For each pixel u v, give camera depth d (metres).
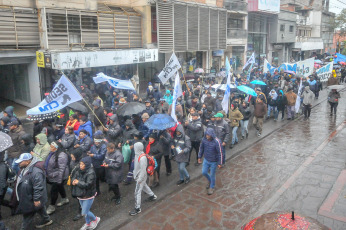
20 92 16.62
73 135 7.44
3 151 6.18
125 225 6.19
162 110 12.39
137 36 19.77
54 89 8.06
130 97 13.91
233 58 31.23
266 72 21.05
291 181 8.08
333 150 10.52
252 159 9.75
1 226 5.70
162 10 20.19
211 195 7.40
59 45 15.15
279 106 14.53
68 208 6.82
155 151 7.63
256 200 7.12
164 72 11.83
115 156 6.67
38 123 8.76
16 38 14.00
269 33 37.72
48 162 6.41
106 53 16.58
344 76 27.62
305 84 17.28
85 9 16.25
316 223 3.42
